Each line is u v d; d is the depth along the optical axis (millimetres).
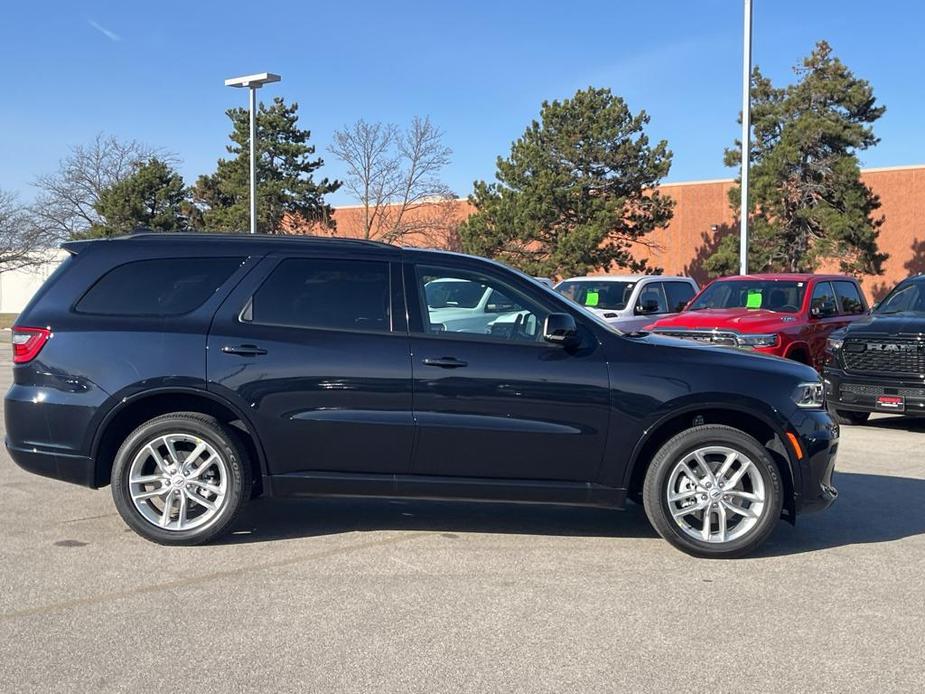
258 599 4816
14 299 58656
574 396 5625
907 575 5367
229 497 5734
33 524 6230
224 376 5625
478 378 5609
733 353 5922
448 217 41969
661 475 5641
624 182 35594
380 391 5613
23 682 3795
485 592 4977
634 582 5188
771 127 35812
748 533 5652
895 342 10523
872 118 35250
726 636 4379
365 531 6195
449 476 5695
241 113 38812
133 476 5707
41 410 5688
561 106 35906
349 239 6035
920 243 40406
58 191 42938
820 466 5746
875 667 4039
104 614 4574
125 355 5652
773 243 34656
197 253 5906
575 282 15188
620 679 3887
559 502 5754
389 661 4043
